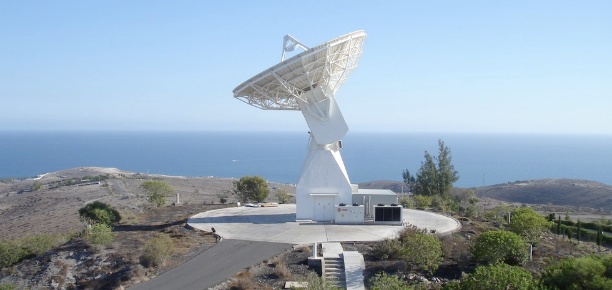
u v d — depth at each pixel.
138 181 129.25
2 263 38.75
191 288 30.39
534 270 32.50
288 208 58.25
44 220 76.06
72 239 43.81
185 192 103.31
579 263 26.38
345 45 45.66
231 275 32.19
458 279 31.25
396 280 27.50
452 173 83.06
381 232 43.09
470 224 47.78
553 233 50.56
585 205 130.00
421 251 32.28
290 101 50.62
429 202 64.00
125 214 54.78
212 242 40.06
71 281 33.88
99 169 187.25
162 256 35.19
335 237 41.03
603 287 24.80
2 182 161.38
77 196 100.56
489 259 32.66
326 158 48.78
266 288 30.23
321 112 48.72
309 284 27.95
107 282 32.53
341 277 32.34
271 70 44.34
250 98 48.97
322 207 48.72
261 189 69.00
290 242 39.34
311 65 44.47
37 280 34.53
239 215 52.62
